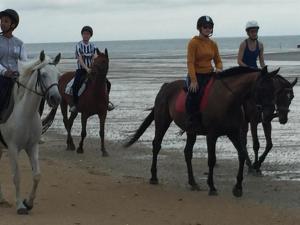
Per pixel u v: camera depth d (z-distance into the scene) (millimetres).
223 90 9477
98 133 17172
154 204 9289
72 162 13102
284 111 10469
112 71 47062
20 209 8523
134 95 26969
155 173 10883
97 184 10719
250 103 10711
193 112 9891
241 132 9711
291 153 13648
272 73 9336
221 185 10758
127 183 10891
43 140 16078
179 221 8266
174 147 14672
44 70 8109
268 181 11055
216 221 8305
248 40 11586
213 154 9758
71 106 14469
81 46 14383
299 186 10617
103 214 8602
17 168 8484
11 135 8320
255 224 8172
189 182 10422
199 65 10031
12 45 8797
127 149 14570
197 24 9992
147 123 11234
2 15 8703
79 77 14195
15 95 8352
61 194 9852
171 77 37812
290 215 8656
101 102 13805
